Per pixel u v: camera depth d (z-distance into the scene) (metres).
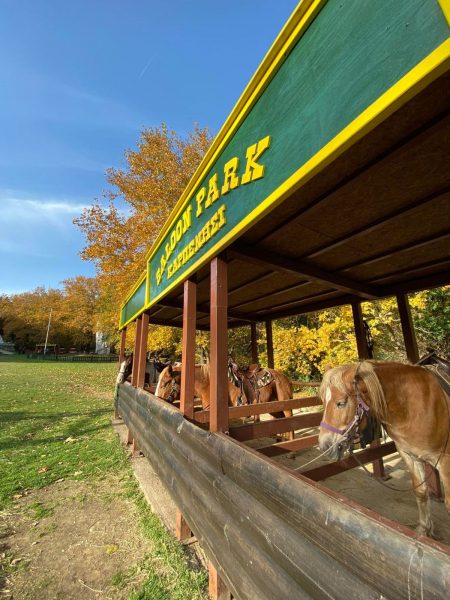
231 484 1.66
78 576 2.41
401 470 4.11
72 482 4.04
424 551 0.77
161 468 2.95
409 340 3.55
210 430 2.11
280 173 1.33
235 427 2.54
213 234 2.11
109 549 2.70
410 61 0.80
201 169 2.31
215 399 2.09
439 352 6.86
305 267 2.94
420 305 6.01
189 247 2.64
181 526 2.77
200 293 4.16
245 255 2.45
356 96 0.95
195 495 2.05
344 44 1.02
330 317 8.33
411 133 1.29
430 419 2.15
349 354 7.19
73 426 6.78
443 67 0.73
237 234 1.74
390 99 0.83
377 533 0.88
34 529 3.03
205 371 4.50
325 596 0.99
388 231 2.30
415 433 2.17
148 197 11.86
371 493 3.45
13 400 9.96
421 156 1.44
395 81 0.83
